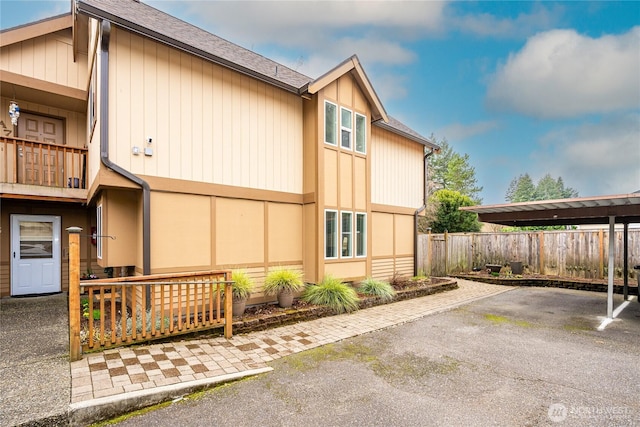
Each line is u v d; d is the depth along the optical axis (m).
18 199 7.39
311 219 7.58
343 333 5.56
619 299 8.59
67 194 7.43
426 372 4.08
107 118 5.14
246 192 6.73
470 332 5.74
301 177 7.81
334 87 7.95
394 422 3.00
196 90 6.13
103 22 4.96
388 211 10.21
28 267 7.96
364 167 8.69
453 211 16.55
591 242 10.41
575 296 9.01
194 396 3.45
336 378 3.89
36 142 7.25
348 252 8.15
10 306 6.71
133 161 5.39
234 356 4.43
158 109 5.67
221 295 5.79
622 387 3.68
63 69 8.09
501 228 20.12
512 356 4.62
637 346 5.03
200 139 6.14
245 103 6.82
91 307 4.17
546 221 9.09
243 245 6.68
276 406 3.27
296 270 7.44
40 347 4.35
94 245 8.76
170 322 4.73
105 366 3.86
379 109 8.85
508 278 10.83
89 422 2.97
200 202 6.12
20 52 7.55
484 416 3.10
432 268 12.30
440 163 33.28
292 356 4.54
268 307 6.53
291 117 7.66
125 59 5.37
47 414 2.84
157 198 5.61
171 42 5.51
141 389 3.33
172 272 5.71
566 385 3.73
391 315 6.80
